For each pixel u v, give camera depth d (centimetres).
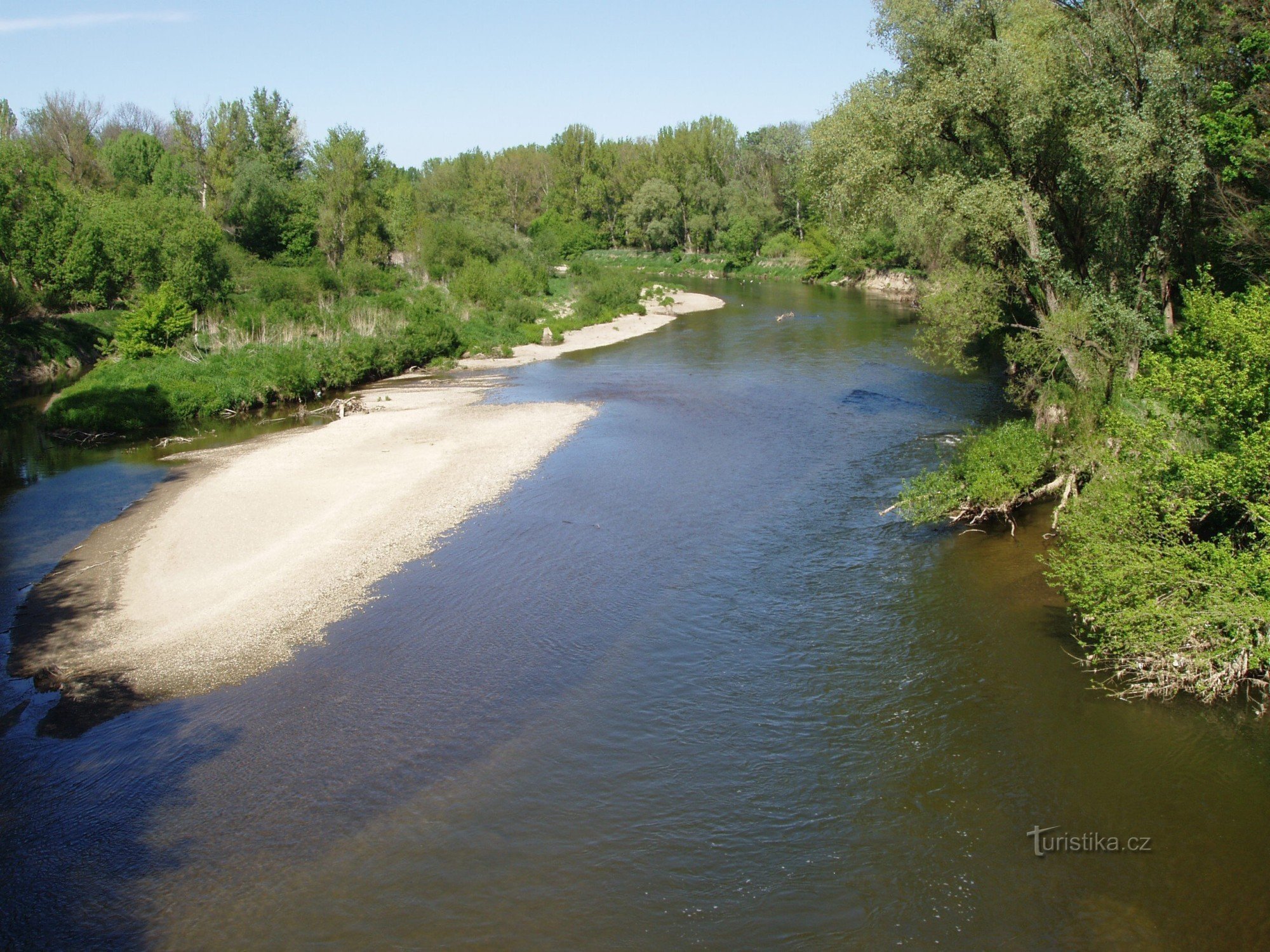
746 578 1980
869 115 2583
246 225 6988
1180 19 2277
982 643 1639
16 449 3181
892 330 5612
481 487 2611
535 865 1127
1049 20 2470
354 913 1055
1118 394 2125
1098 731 1359
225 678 1580
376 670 1608
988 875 1084
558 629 1762
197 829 1204
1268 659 1341
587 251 12912
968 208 2339
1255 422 1437
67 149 7362
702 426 3338
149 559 2089
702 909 1048
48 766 1340
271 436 3303
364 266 6431
